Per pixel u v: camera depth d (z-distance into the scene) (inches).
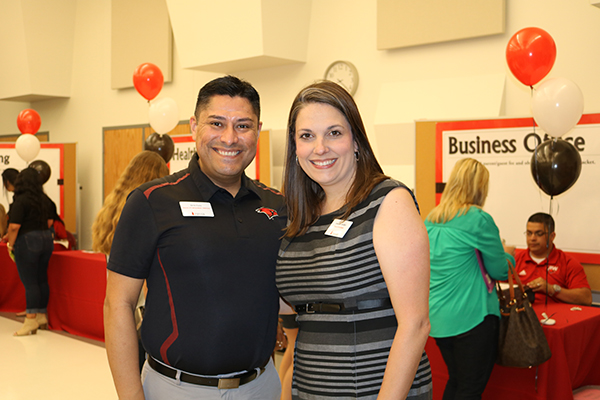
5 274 239.5
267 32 203.9
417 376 56.7
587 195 140.7
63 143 269.9
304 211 62.0
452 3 176.6
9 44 310.0
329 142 57.3
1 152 255.6
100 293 190.4
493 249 100.5
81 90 316.8
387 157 195.6
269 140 211.8
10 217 200.5
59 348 186.5
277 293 66.2
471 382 100.5
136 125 287.9
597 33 153.9
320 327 57.6
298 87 223.1
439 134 159.0
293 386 61.0
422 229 54.2
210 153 64.4
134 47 281.0
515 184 149.3
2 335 202.5
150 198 63.6
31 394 145.3
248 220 66.1
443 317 102.1
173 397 61.9
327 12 214.2
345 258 55.3
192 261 61.6
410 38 186.7
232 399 62.2
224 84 64.8
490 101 170.2
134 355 63.6
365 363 55.1
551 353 100.1
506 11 169.9
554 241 145.9
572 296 127.3
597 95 154.5
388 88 195.6
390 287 53.1
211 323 61.1
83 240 322.0
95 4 306.3
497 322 102.4
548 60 123.0
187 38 227.3
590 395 115.4
